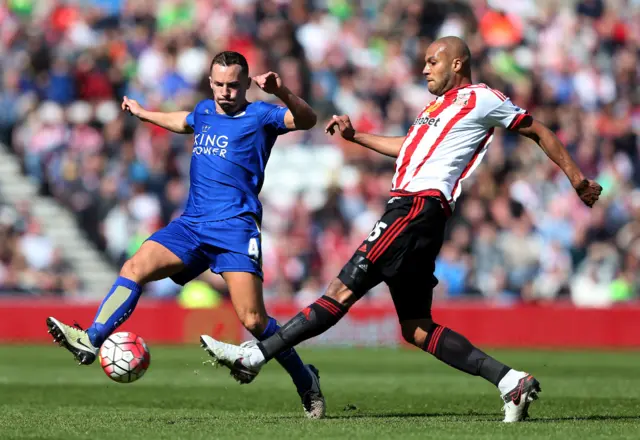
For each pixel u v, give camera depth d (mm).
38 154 72312
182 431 21203
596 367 45781
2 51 77000
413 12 84688
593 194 23125
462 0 85750
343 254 67938
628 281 68812
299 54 79125
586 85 83875
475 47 82875
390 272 22797
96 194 69875
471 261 66250
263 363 22531
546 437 19953
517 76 82875
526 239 67500
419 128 23500
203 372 43156
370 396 32875
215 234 23875
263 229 69750
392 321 60969
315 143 74812
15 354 53188
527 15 87125
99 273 68312
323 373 43125
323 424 22625
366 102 78000
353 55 81875
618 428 21766
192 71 77688
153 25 82125
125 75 77312
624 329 59969
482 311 60594
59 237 69000
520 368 45188
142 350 24078
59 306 61844
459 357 23297
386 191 71500
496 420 23922
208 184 24203
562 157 23141
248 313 23766
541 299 67062
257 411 27844
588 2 88938
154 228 68125
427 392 34469
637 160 80438
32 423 23281
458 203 69500
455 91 23625
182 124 25406
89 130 72875
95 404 30281
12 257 64812
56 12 80812
